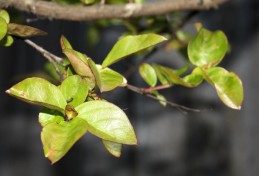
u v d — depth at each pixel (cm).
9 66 108
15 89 39
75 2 59
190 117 108
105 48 106
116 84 42
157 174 108
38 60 108
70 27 106
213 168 108
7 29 42
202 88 108
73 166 108
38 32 44
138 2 58
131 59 88
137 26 64
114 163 108
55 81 54
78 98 40
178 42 65
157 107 108
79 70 41
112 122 39
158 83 86
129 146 108
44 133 38
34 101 39
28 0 48
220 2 57
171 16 66
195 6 56
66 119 40
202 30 49
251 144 108
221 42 49
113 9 52
